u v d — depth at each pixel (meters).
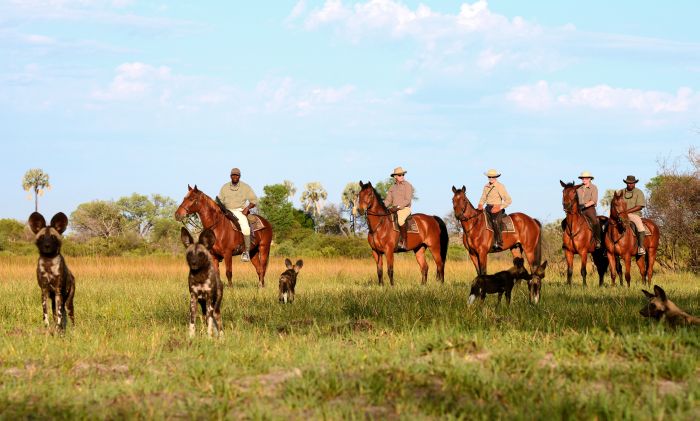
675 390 6.98
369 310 12.83
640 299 14.81
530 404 6.48
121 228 69.38
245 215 20.45
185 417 6.59
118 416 6.57
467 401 6.70
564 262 29.36
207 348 9.48
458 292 15.98
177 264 31.22
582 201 21.41
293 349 9.27
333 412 6.40
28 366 8.80
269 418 6.32
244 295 16.78
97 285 20.06
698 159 28.73
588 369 7.59
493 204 20.75
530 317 11.53
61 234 11.62
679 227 28.03
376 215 20.59
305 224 87.50
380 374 7.50
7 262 33.09
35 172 84.56
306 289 18.72
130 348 9.73
